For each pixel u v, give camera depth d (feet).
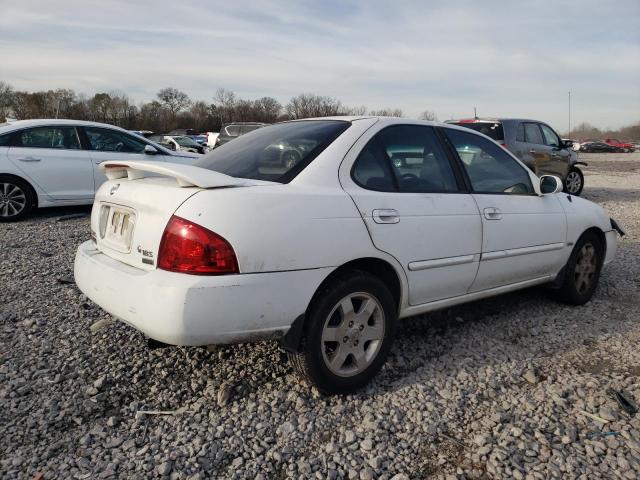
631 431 8.70
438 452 8.18
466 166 12.07
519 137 35.68
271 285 8.39
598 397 9.77
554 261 13.79
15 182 25.40
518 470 7.73
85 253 10.23
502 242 12.10
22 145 25.75
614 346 12.12
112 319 12.82
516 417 9.11
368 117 10.99
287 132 11.14
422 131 11.56
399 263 10.04
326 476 7.61
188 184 8.51
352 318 9.56
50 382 9.97
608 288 16.56
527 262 12.94
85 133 27.45
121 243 9.32
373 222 9.62
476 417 9.11
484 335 12.64
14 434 8.43
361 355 9.80
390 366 10.93
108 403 9.39
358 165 10.05
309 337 9.00
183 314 7.92
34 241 21.15
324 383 9.34
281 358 11.00
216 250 8.04
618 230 16.03
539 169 37.01
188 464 7.80
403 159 10.89
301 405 9.32
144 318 8.18
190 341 8.09
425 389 10.00
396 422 8.89
